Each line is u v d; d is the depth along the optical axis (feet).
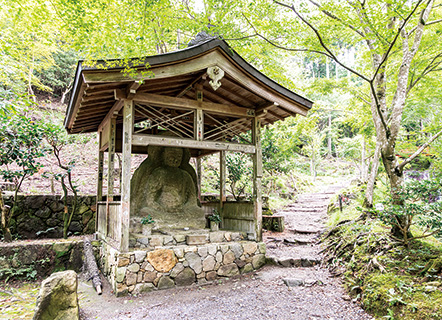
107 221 18.15
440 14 20.56
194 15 19.54
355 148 43.91
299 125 31.86
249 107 20.17
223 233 18.89
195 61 15.69
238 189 34.14
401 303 11.34
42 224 21.83
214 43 15.93
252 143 19.83
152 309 12.75
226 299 13.83
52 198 22.58
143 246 15.94
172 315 12.10
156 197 20.07
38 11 12.41
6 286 15.69
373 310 12.00
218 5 15.51
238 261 17.92
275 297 13.97
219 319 11.69
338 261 17.89
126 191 14.93
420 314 10.43
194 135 17.52
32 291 15.25
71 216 21.02
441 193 13.99
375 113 22.48
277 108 19.76
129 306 13.08
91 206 24.17
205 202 25.86
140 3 12.67
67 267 18.33
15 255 17.07
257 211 19.31
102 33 12.94
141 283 14.71
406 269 13.52
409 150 24.93
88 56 12.53
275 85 17.92
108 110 19.72
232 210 22.22
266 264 19.39
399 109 16.53
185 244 17.21
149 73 13.94
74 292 11.57
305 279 15.97
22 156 18.86
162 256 15.46
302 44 16.19
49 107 46.96
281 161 39.14
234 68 16.89
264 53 25.73
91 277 15.88
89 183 32.53
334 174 70.79
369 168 40.96
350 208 28.76
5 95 14.28
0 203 18.60
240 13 15.81
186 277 15.97
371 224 19.30
